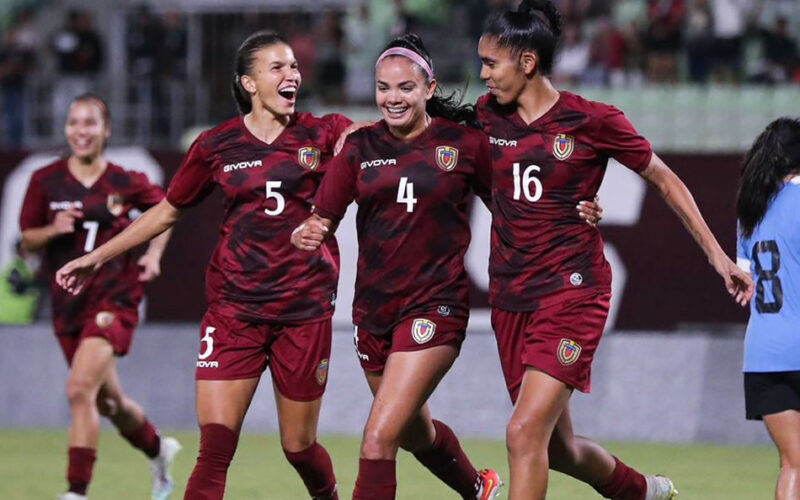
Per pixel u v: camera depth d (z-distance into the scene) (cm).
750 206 1956
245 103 2067
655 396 3794
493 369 3862
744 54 5225
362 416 3944
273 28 5341
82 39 5228
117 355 2586
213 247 4034
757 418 1948
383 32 5484
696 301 3781
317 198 1919
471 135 1875
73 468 2470
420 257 1861
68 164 2652
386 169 1855
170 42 5247
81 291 2581
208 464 1939
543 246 1847
